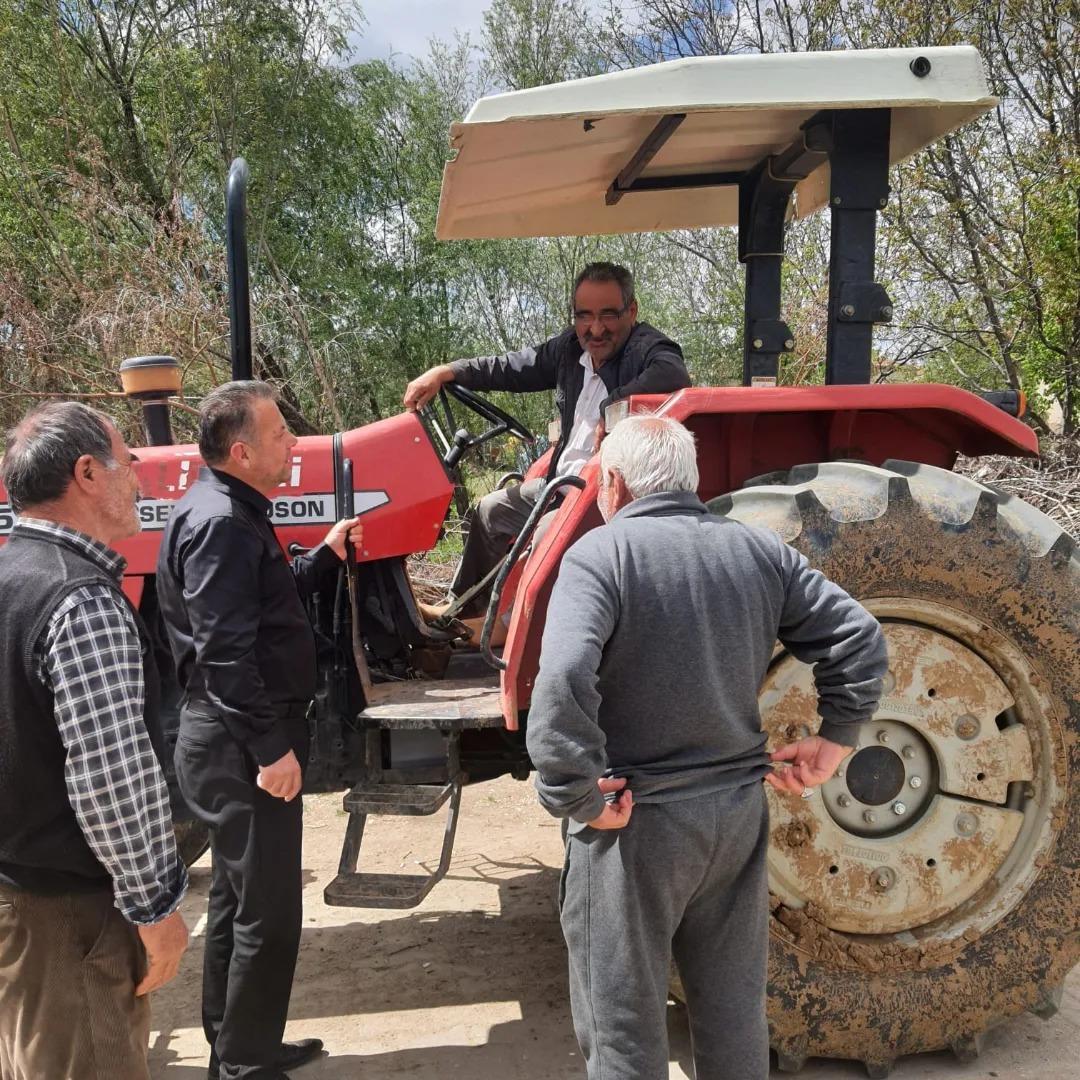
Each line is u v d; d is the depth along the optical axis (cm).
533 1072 259
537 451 648
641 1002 183
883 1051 251
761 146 313
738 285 1098
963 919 256
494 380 356
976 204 937
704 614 184
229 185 277
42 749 173
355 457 296
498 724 259
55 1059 182
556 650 175
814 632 194
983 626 253
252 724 230
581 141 291
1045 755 256
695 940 193
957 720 255
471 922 344
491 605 255
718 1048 187
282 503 292
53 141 1081
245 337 282
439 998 297
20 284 871
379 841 411
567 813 174
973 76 240
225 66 1123
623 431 203
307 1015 290
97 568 180
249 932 238
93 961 180
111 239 959
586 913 188
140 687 178
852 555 242
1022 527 251
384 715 262
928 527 245
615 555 186
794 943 249
